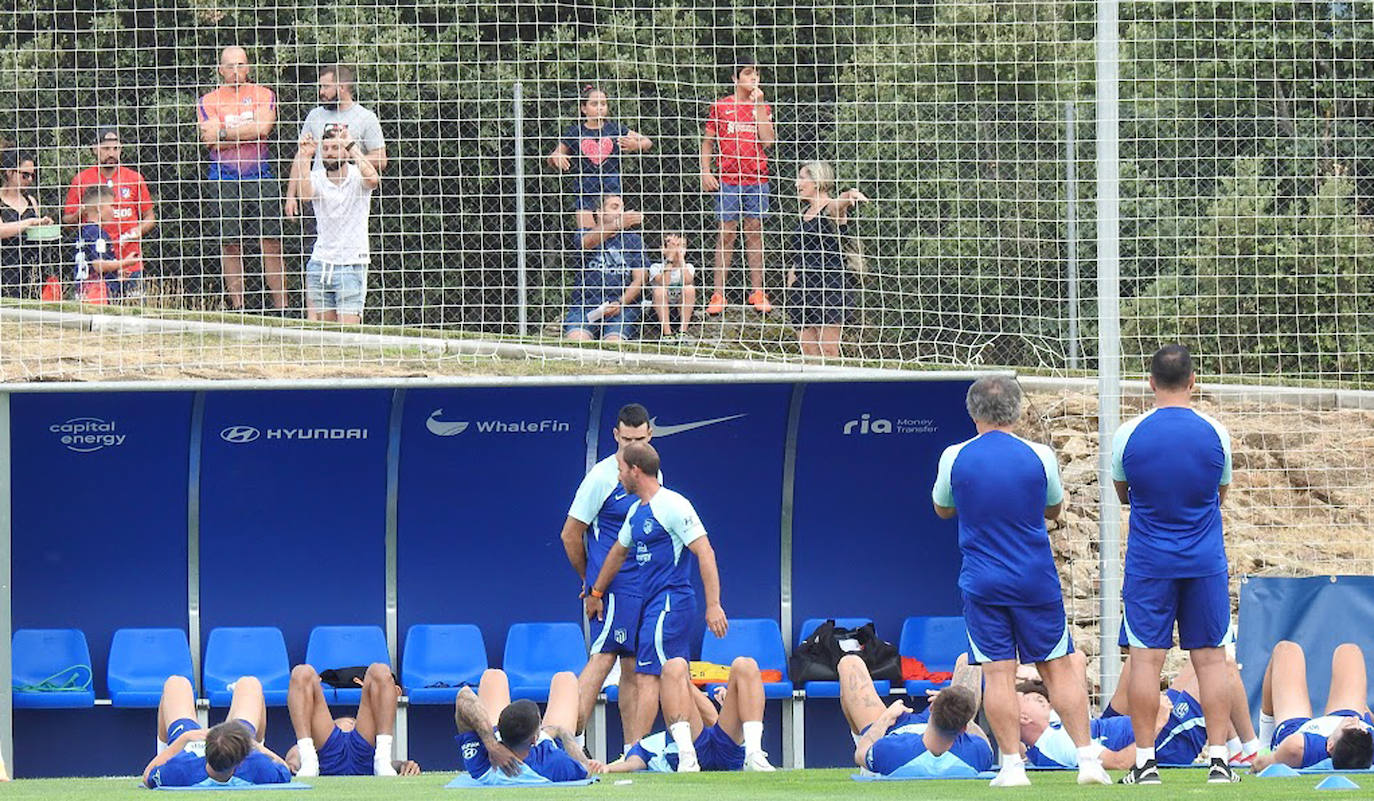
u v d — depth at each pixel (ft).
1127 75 212.02
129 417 147.54
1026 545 97.66
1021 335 196.34
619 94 201.26
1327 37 214.48
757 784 102.89
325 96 185.16
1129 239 207.41
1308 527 185.68
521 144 183.11
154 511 148.66
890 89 204.64
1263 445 190.49
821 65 206.28
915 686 145.69
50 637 144.05
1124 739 118.83
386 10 201.36
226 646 145.38
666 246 184.03
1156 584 99.55
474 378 137.69
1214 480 99.50
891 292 197.57
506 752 104.99
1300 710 119.14
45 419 146.51
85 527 148.05
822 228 185.26
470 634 148.25
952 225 202.80
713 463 152.25
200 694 147.54
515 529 152.25
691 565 151.53
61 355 183.32
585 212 184.75
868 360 187.32
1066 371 197.26
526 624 148.66
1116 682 146.30
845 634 149.28
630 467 125.39
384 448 150.71
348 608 150.71
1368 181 210.59
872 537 153.89
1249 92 212.64
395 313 192.65
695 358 182.39
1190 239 207.72
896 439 152.56
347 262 185.88
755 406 151.33
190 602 148.87
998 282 199.72
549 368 184.24
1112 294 147.02
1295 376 203.21
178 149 189.26
